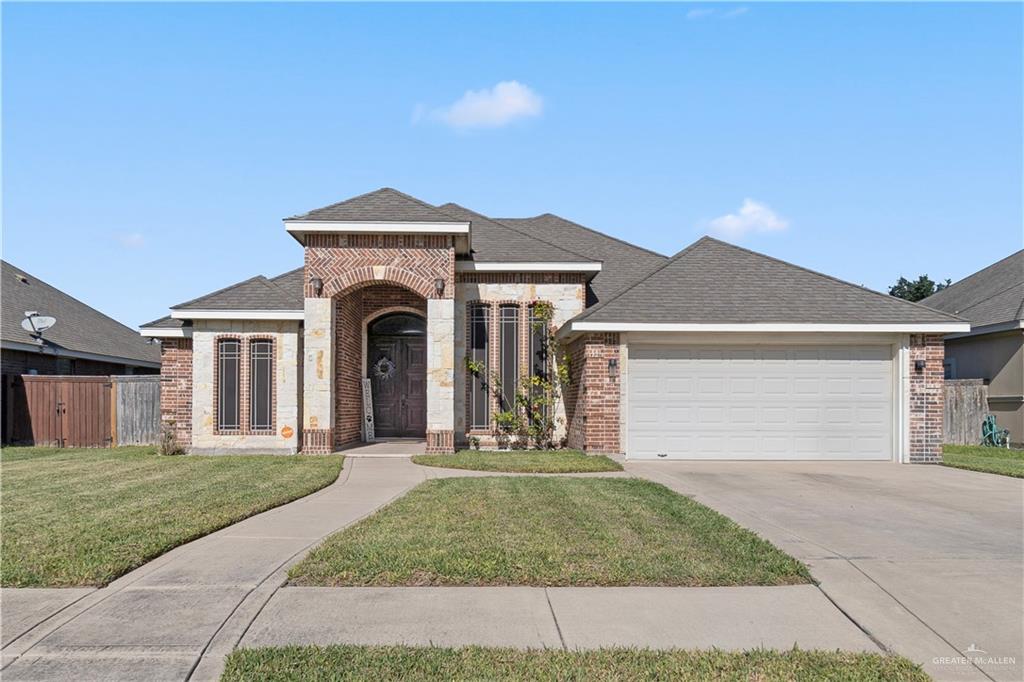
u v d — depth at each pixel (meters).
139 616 5.14
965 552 6.90
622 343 14.70
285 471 12.18
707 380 14.84
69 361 23.27
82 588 5.70
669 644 4.78
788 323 14.36
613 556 6.47
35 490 10.12
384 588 5.74
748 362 14.86
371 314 18.25
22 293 24.33
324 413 15.09
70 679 4.26
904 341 14.71
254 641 4.74
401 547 6.71
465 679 4.22
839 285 15.80
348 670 4.31
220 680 4.20
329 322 15.19
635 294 15.30
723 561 6.40
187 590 5.66
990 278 23.84
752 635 4.95
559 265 16.88
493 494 9.73
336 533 7.36
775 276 16.09
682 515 8.26
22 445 19.33
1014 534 7.68
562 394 17.06
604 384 14.66
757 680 4.27
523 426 16.81
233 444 15.52
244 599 5.48
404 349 18.77
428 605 5.40
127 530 7.39
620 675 4.30
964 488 11.04
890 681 4.29
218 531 7.68
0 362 20.02
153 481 11.04
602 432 14.66
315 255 15.21
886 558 6.67
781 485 11.23
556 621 5.13
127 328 29.48
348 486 10.97
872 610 5.41
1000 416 19.59
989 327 19.58
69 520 7.92
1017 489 10.95
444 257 15.30
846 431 14.82
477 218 19.38
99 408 19.52
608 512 8.44
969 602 5.59
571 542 6.96
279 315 15.39
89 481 11.07
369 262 15.27
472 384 17.11
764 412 14.82
